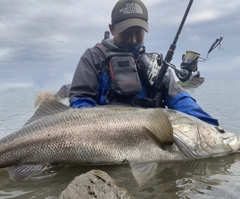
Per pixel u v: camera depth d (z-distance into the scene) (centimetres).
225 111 172
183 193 60
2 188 66
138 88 99
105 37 126
